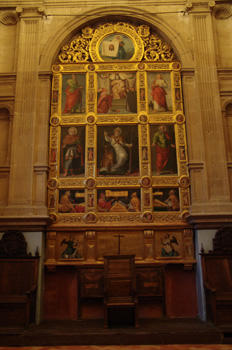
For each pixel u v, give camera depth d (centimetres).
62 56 1193
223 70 1137
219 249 972
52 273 1025
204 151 1062
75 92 1156
